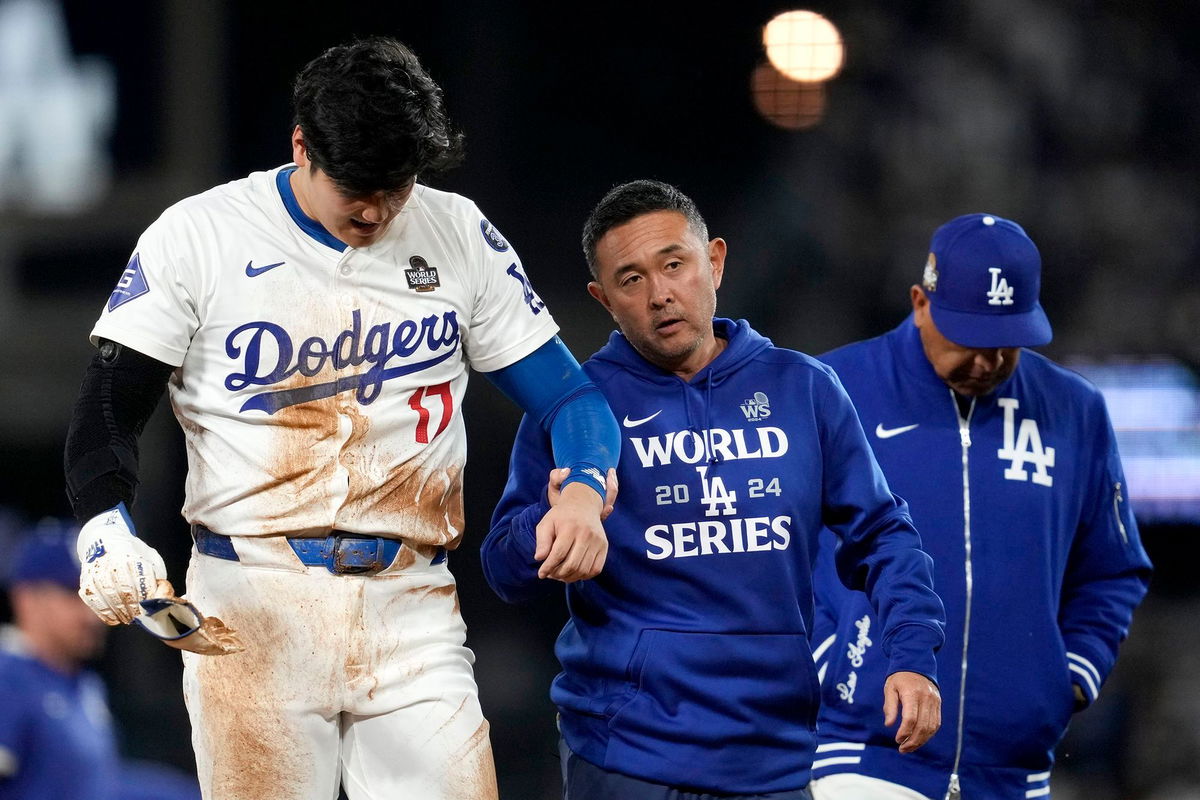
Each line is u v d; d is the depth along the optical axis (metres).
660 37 46.53
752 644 10.91
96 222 46.38
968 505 12.73
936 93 43.84
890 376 13.12
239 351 9.85
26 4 46.12
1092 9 44.00
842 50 38.69
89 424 9.58
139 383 9.78
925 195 43.81
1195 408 40.91
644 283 10.98
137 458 9.74
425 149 9.45
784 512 11.04
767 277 44.81
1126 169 43.66
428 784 10.13
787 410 11.27
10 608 22.94
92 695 18.66
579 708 11.23
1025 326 12.48
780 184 45.19
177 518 43.28
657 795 10.88
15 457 46.56
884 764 12.64
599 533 9.83
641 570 11.06
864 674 12.71
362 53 9.45
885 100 44.09
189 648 9.04
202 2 45.78
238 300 9.82
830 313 44.16
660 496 11.06
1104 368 42.00
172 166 46.19
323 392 9.92
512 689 40.34
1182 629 38.44
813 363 11.58
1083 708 13.21
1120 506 13.38
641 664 10.94
